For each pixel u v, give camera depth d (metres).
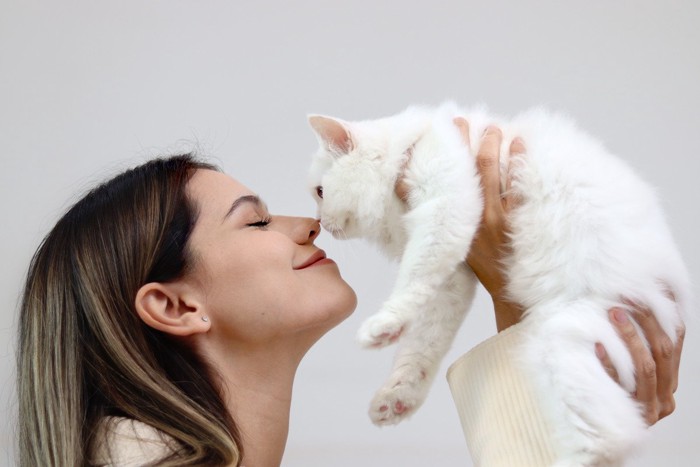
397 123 1.87
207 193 1.57
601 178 1.53
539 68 2.50
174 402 1.37
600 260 1.46
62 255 1.51
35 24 2.46
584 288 1.48
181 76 2.52
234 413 1.49
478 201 1.61
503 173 1.67
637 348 1.41
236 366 1.52
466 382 1.56
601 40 2.48
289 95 2.55
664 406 1.51
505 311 1.65
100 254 1.48
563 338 1.41
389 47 2.54
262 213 1.62
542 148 1.60
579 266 1.48
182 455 1.29
